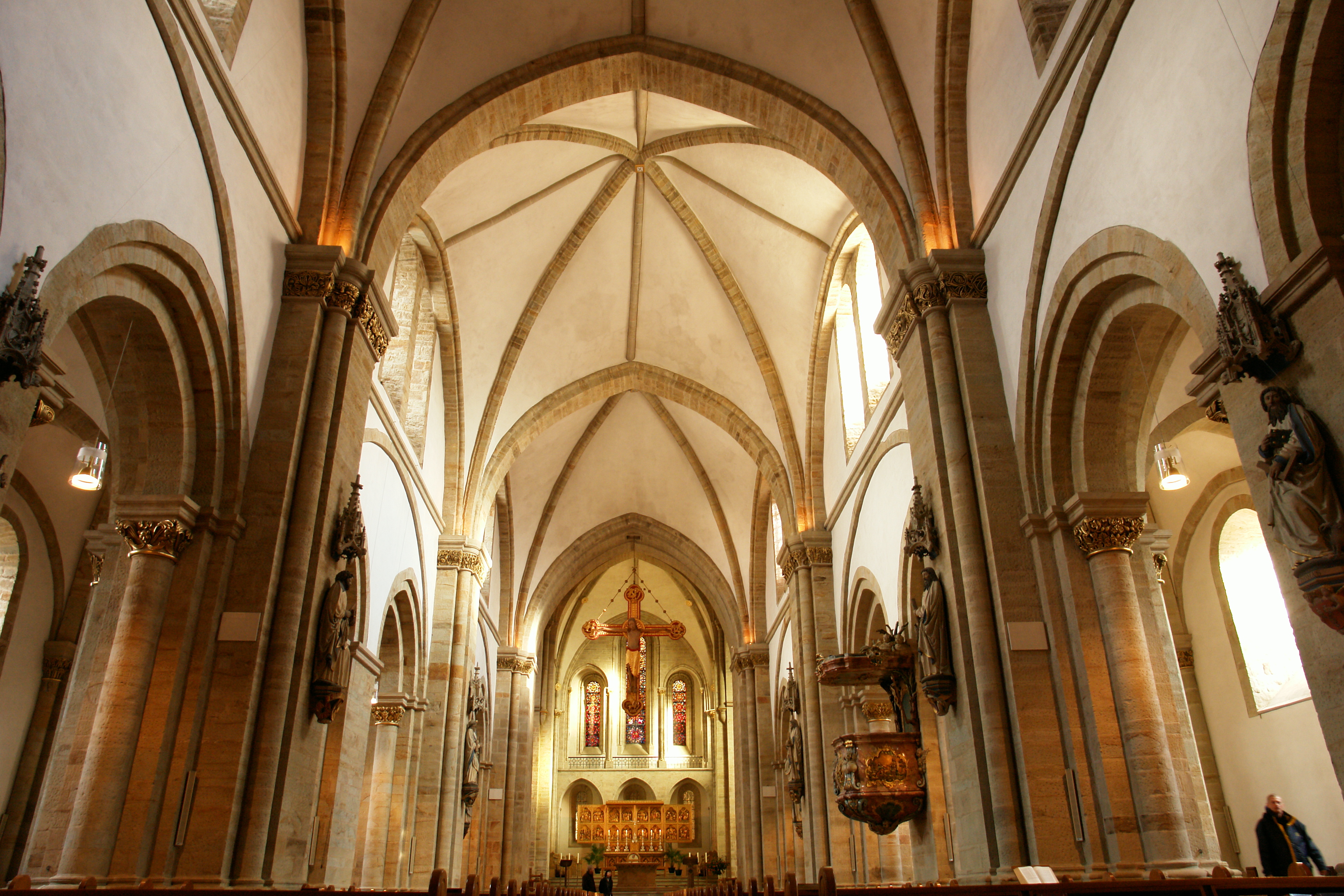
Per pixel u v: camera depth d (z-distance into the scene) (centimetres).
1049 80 953
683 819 3781
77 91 699
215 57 909
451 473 1975
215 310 932
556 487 2795
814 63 1320
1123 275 841
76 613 1577
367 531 1376
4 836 1434
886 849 1694
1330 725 565
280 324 1077
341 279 1118
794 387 2062
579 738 4103
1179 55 745
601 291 2111
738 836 3195
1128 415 968
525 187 1761
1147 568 984
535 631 2941
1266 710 1554
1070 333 942
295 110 1128
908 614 1416
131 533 912
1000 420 1064
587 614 4172
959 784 1019
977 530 1033
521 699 2812
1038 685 946
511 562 2808
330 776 1202
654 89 1461
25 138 638
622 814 3778
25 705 1503
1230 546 1672
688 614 4169
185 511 927
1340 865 978
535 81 1357
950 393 1096
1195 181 718
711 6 1339
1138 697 891
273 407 1038
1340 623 543
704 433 2614
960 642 1025
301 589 989
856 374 1856
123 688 864
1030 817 901
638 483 2898
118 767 843
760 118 1416
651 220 1966
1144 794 862
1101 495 948
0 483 605
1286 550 599
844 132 1308
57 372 669
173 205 849
